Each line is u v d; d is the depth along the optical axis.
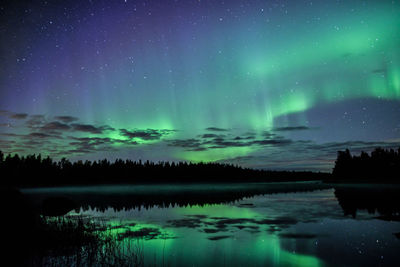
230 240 9.77
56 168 79.38
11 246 7.94
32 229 9.34
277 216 14.97
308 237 10.09
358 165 60.78
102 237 10.02
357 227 11.73
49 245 8.62
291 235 10.43
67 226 11.45
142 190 45.59
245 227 12.09
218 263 7.35
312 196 27.42
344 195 27.42
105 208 19.67
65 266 6.91
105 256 7.80
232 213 16.39
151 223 13.16
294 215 15.22
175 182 85.56
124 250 8.46
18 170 71.75
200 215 15.70
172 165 101.88
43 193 38.22
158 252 8.29
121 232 11.05
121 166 92.75
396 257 7.72
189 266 7.08
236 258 7.76
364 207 18.08
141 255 7.97
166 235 10.55
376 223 12.57
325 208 17.94
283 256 7.91
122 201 25.08
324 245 9.01
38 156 77.25
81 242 9.16
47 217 14.77
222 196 29.75
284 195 29.58
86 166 86.62
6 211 9.03
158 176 94.88
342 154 66.12
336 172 64.75
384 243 9.16
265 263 7.33
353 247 8.75
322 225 12.26
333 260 7.54
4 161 71.94
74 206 18.86
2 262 7.02
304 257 7.81
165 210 18.23
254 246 8.95
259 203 21.86
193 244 9.20
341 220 13.40
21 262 7.11
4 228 8.45
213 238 10.06
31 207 10.29
